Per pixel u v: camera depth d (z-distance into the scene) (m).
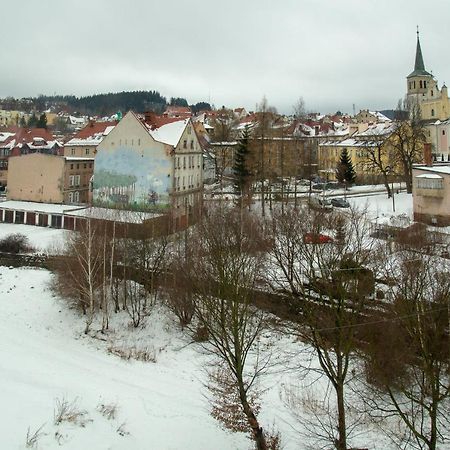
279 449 24.02
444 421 25.12
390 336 26.00
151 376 32.03
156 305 42.94
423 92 134.62
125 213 51.28
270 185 68.56
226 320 27.09
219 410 27.17
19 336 36.22
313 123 134.38
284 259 33.62
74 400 23.02
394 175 86.75
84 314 42.28
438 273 29.91
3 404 20.36
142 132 69.12
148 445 21.16
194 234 45.34
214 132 119.44
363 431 25.50
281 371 29.56
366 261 30.16
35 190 78.69
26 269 52.47
